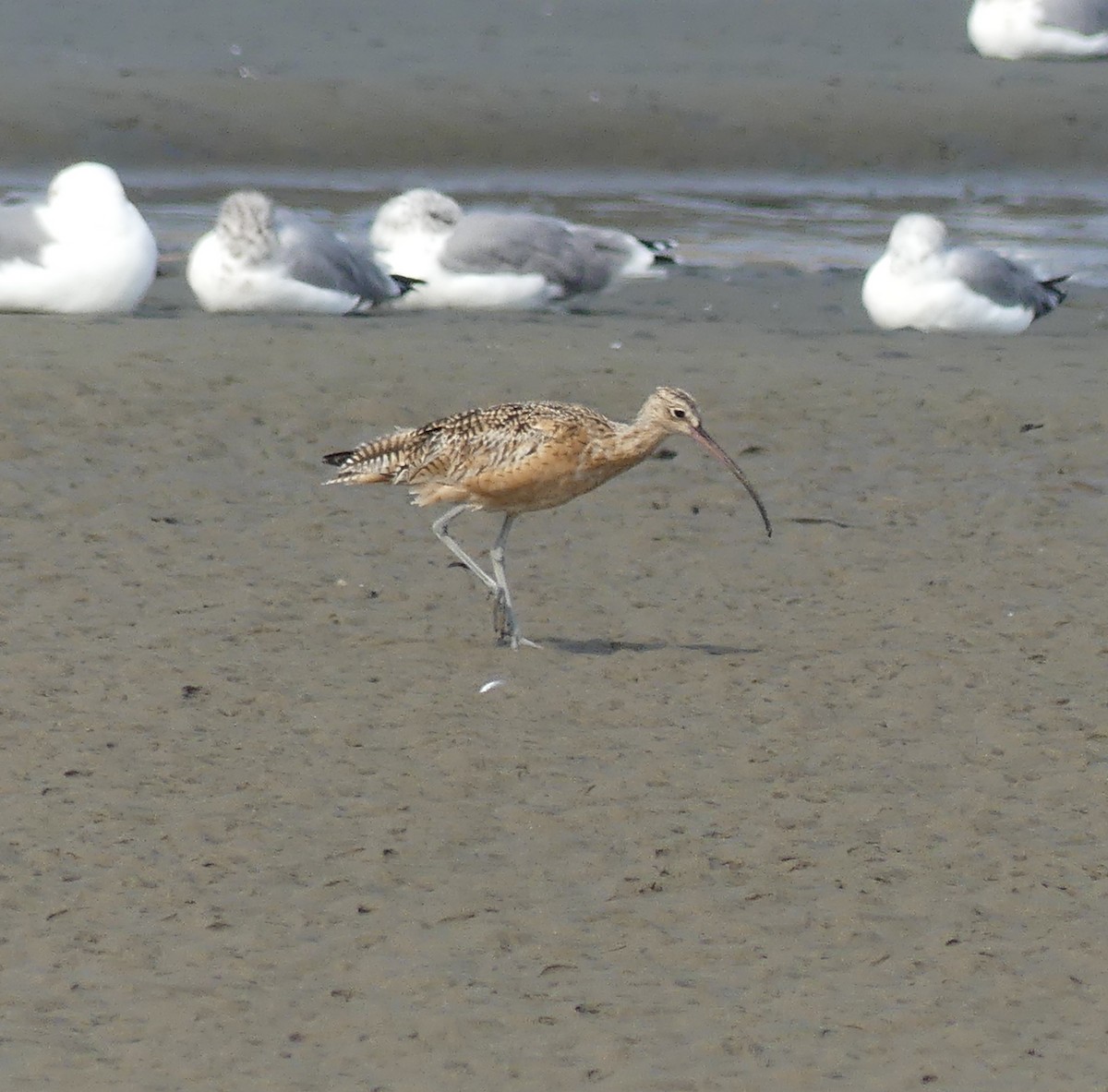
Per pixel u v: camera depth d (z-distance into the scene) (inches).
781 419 712.4
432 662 490.3
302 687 469.4
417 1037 323.9
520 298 917.2
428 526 603.8
